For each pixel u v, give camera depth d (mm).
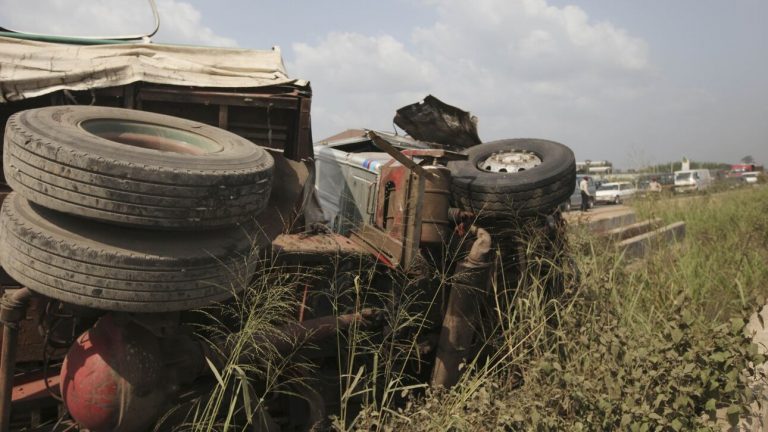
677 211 12109
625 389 3865
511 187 5027
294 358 4316
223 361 3820
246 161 3574
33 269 3021
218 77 4867
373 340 4719
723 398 4145
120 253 3035
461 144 7441
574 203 27797
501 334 4820
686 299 4859
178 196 3115
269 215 4379
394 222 4809
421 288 4801
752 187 17641
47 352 4027
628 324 5125
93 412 3260
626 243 8281
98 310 3443
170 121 4039
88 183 2957
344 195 6449
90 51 4816
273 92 4891
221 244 3451
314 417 4156
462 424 3697
